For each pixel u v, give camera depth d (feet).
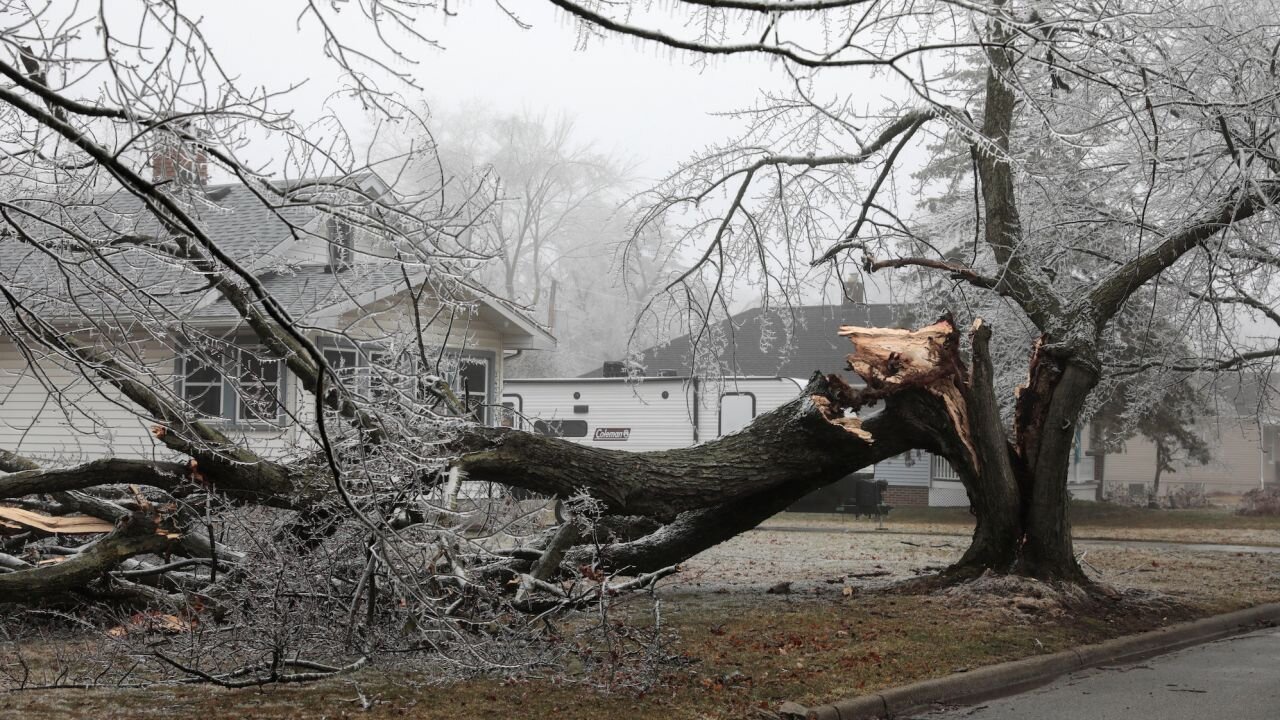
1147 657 34.27
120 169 14.98
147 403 26.86
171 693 24.70
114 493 33.17
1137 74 38.09
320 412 19.20
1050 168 45.91
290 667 26.32
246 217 52.85
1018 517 41.73
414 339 31.48
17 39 17.56
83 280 21.44
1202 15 41.01
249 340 55.11
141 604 29.45
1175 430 95.96
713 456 38.37
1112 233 47.19
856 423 39.22
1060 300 43.55
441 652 24.57
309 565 26.58
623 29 17.74
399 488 25.95
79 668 26.61
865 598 40.75
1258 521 94.79
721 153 46.78
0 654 28.04
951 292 52.70
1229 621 40.22
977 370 41.16
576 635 28.81
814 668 28.84
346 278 29.53
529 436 34.81
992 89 44.39
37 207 22.38
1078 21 28.78
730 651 30.63
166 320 23.66
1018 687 29.71
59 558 30.91
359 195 21.13
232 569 28.30
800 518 92.58
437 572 27.73
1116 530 86.07
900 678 28.35
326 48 19.29
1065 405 41.42
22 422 61.16
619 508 36.45
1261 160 42.29
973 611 37.58
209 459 27.61
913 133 46.09
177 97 18.07
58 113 17.93
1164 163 42.52
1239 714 26.12
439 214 22.79
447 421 27.53
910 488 114.83
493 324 73.10
